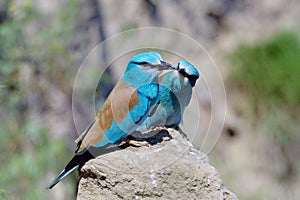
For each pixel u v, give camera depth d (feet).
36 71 57.16
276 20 69.87
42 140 53.21
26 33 57.72
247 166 63.98
